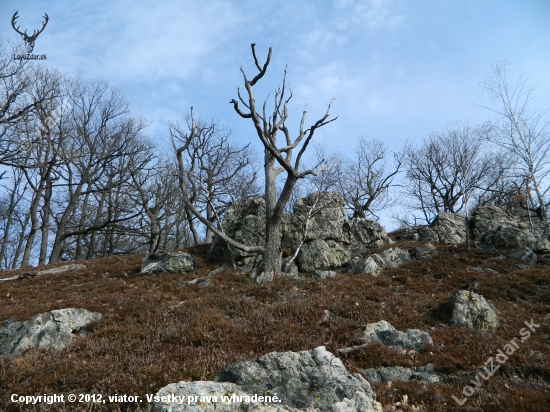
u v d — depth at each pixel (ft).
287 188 55.98
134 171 104.73
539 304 45.80
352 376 25.58
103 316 41.22
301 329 36.99
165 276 60.44
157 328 36.81
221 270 62.44
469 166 119.44
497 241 67.51
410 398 26.32
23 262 93.15
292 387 24.44
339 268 67.10
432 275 57.72
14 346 33.86
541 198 61.57
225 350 32.01
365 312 41.34
